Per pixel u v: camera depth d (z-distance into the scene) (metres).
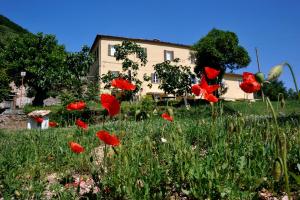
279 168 1.74
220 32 39.03
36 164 4.34
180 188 2.99
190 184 2.89
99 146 5.90
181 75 27.06
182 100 25.25
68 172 3.95
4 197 3.11
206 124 5.78
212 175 2.81
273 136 3.45
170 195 2.99
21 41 41.34
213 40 38.38
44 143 6.25
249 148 3.80
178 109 12.73
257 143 3.85
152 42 39.78
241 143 3.75
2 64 39.34
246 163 3.18
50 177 4.11
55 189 3.26
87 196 2.88
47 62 40.22
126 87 3.24
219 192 2.71
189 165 3.11
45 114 15.40
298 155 3.32
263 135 3.93
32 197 3.21
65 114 16.11
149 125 5.86
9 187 3.28
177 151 3.42
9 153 5.12
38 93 39.88
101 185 2.91
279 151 1.80
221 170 2.99
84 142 5.46
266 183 3.09
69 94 19.14
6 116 26.14
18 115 26.59
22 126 24.75
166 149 4.02
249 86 2.29
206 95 3.24
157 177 3.01
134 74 24.52
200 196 2.78
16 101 44.69
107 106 2.45
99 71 36.59
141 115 4.92
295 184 3.03
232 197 2.68
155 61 39.69
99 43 37.28
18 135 9.27
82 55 29.78
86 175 3.99
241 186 2.96
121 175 2.98
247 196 2.70
